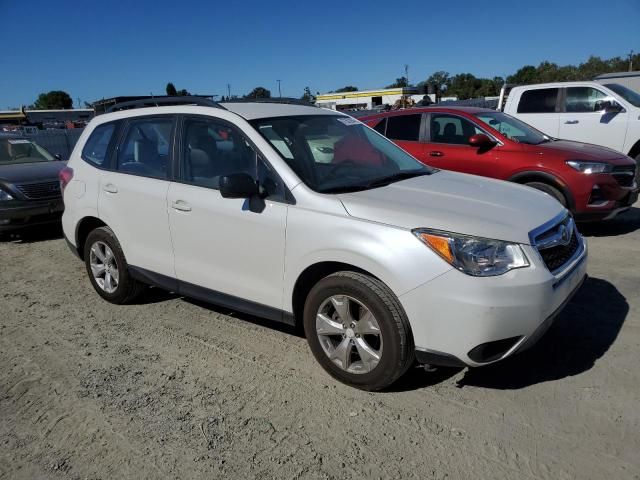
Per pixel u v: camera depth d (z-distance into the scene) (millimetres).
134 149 4715
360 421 3174
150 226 4477
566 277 3346
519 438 2961
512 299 2982
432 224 3131
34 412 3400
